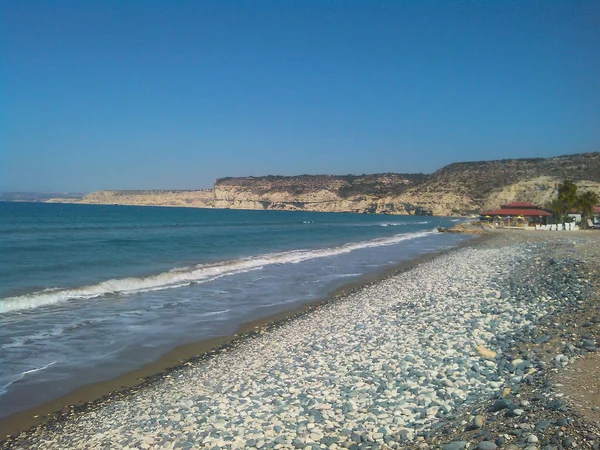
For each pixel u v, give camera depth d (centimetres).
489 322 1193
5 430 784
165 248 3875
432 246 4481
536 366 814
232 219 11462
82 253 3331
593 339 906
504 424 593
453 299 1566
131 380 1025
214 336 1369
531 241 4244
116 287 2050
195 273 2488
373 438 638
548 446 512
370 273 2600
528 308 1297
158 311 1656
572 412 575
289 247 4262
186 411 810
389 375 883
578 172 14638
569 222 7481
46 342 1277
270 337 1322
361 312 1527
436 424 659
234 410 796
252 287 2145
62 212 13062
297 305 1788
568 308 1209
